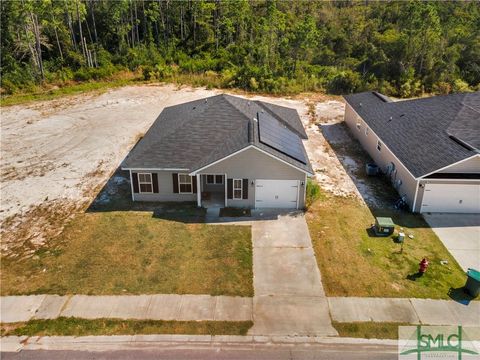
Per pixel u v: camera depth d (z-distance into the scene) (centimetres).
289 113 2491
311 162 2372
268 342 1179
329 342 1180
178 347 1161
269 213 1838
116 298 1337
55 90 3800
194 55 4944
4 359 1125
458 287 1396
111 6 5159
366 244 1623
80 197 1978
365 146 2561
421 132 2106
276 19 4878
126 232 1692
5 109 3312
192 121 2069
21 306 1306
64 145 2597
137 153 1936
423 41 4150
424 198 1828
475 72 4322
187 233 1684
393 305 1312
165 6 5528
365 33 5488
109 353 1143
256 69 3922
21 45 4397
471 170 1798
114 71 4297
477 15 5891
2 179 2164
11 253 1574
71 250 1583
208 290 1375
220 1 5350
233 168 1788
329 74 4250
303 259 1529
